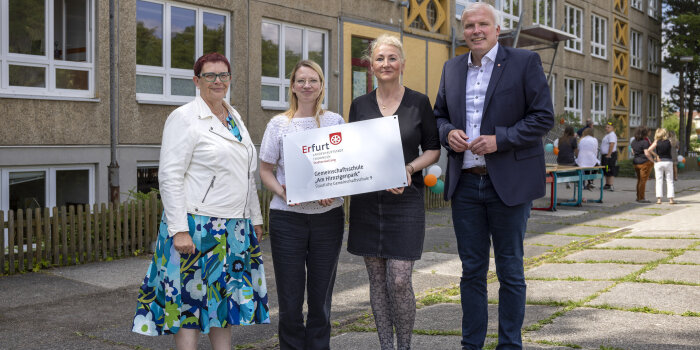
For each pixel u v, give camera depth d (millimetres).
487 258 3891
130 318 5273
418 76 17234
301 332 3816
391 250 3740
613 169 18109
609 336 4355
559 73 25266
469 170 3828
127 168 10398
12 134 8992
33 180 9344
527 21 22562
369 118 3846
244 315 3609
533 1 23391
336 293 6043
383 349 3852
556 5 25000
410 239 3738
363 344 4418
